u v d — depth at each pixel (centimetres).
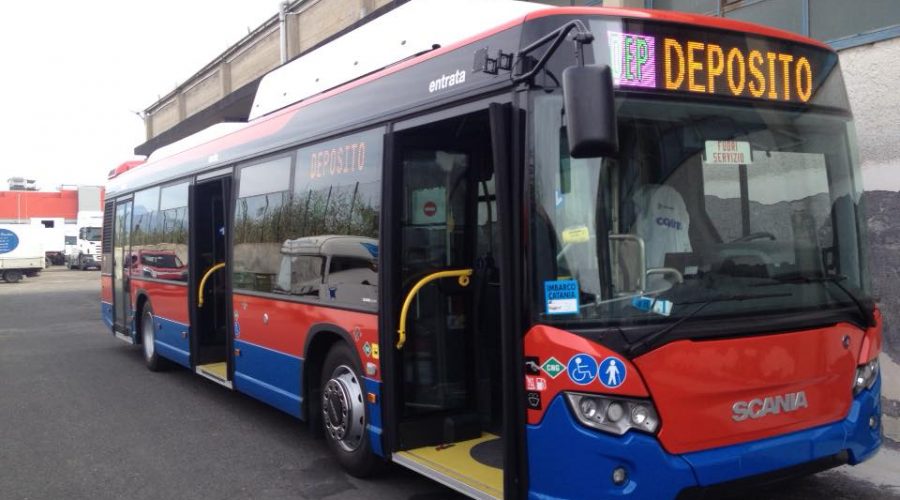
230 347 741
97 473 573
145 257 1027
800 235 405
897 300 587
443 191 507
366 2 1249
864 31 609
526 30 378
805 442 378
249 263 701
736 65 396
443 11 510
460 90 423
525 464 367
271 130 681
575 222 355
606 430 341
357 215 523
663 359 346
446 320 506
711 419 355
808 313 389
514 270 371
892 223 589
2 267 3509
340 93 568
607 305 348
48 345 1330
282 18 1518
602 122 314
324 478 549
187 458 607
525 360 365
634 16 373
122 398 842
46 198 6122
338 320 543
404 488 524
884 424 595
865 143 605
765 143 401
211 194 864
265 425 712
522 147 368
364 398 513
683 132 378
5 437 682
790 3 669
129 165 1214
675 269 363
